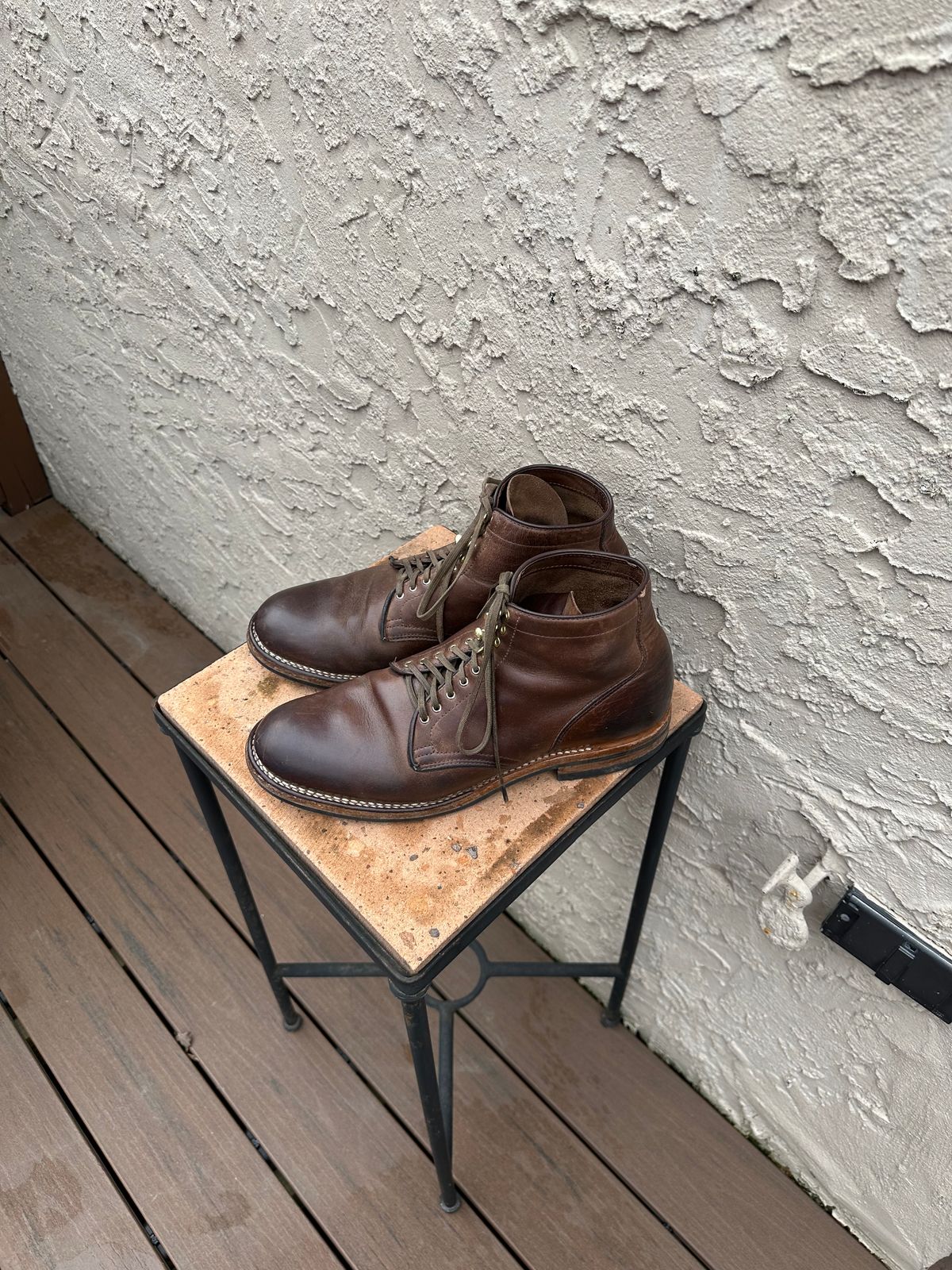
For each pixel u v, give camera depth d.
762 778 0.72
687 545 0.65
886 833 0.65
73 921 1.16
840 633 0.59
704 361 0.57
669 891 0.91
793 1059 0.88
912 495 0.51
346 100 0.68
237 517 1.27
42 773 1.34
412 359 0.80
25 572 1.69
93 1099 0.99
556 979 1.14
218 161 0.85
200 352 1.09
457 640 0.61
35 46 0.95
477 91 0.58
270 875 1.22
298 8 0.66
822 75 0.43
